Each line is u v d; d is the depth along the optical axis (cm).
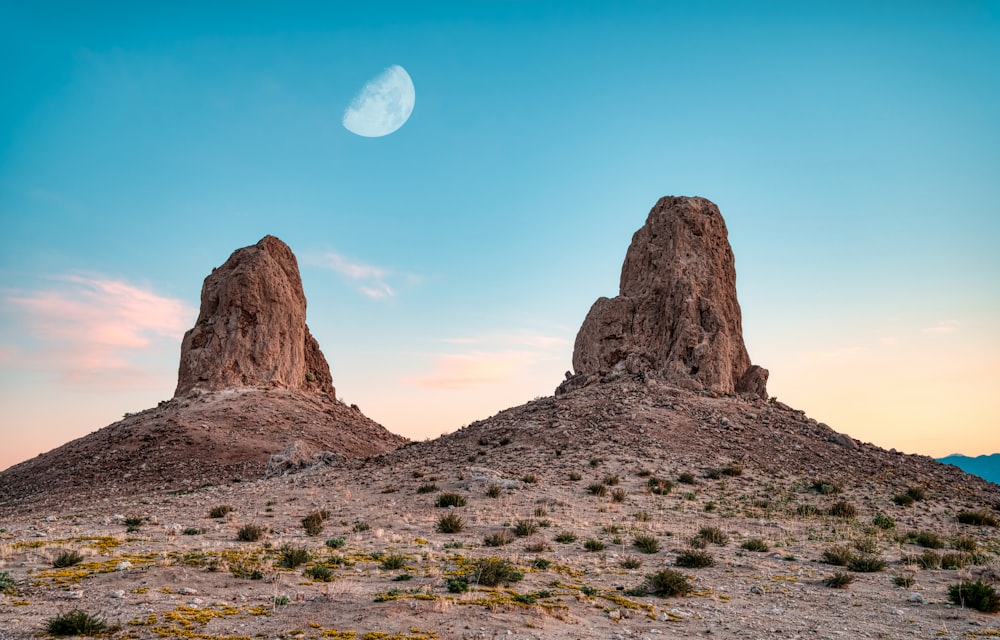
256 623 1288
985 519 3331
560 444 4525
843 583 1922
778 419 5159
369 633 1247
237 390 7644
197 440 6419
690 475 3856
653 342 5903
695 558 2145
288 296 8456
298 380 8462
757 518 3106
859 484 3994
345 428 7788
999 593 1845
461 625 1332
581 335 6259
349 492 3678
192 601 1414
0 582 1461
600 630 1392
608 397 5316
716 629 1455
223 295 8125
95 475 5888
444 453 4741
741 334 6169
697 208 6384
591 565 2117
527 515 3020
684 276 5991
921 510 3538
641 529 2762
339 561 1953
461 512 3083
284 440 6794
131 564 1756
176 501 3791
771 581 1978
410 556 2091
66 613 1257
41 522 3253
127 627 1216
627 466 4022
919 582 2003
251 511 3228
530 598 1590
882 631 1471
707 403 5238
